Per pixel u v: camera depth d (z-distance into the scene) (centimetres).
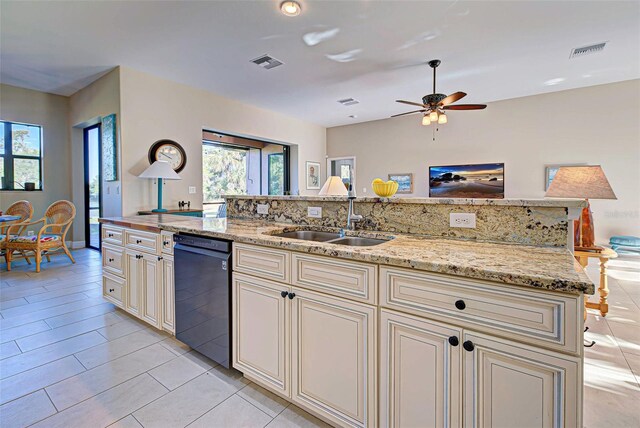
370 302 126
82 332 239
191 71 415
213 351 188
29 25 298
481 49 351
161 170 403
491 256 120
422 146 645
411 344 117
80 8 271
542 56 371
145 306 239
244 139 662
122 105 401
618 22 296
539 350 94
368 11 276
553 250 132
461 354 106
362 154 723
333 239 196
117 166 410
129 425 145
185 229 204
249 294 169
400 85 469
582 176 259
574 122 499
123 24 297
